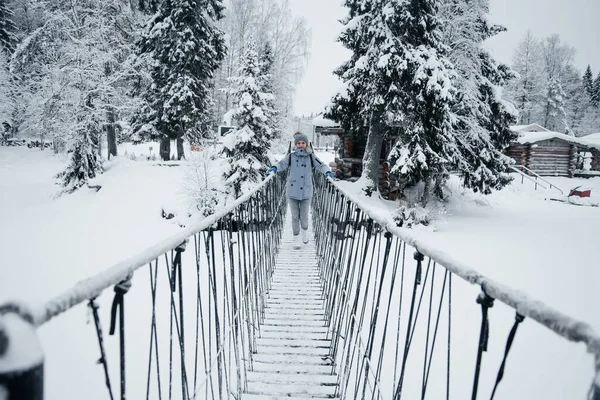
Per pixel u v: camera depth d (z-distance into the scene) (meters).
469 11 11.93
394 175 11.05
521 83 38.78
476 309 5.09
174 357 3.79
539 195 19.75
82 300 0.66
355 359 2.97
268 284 4.36
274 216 5.41
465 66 11.94
